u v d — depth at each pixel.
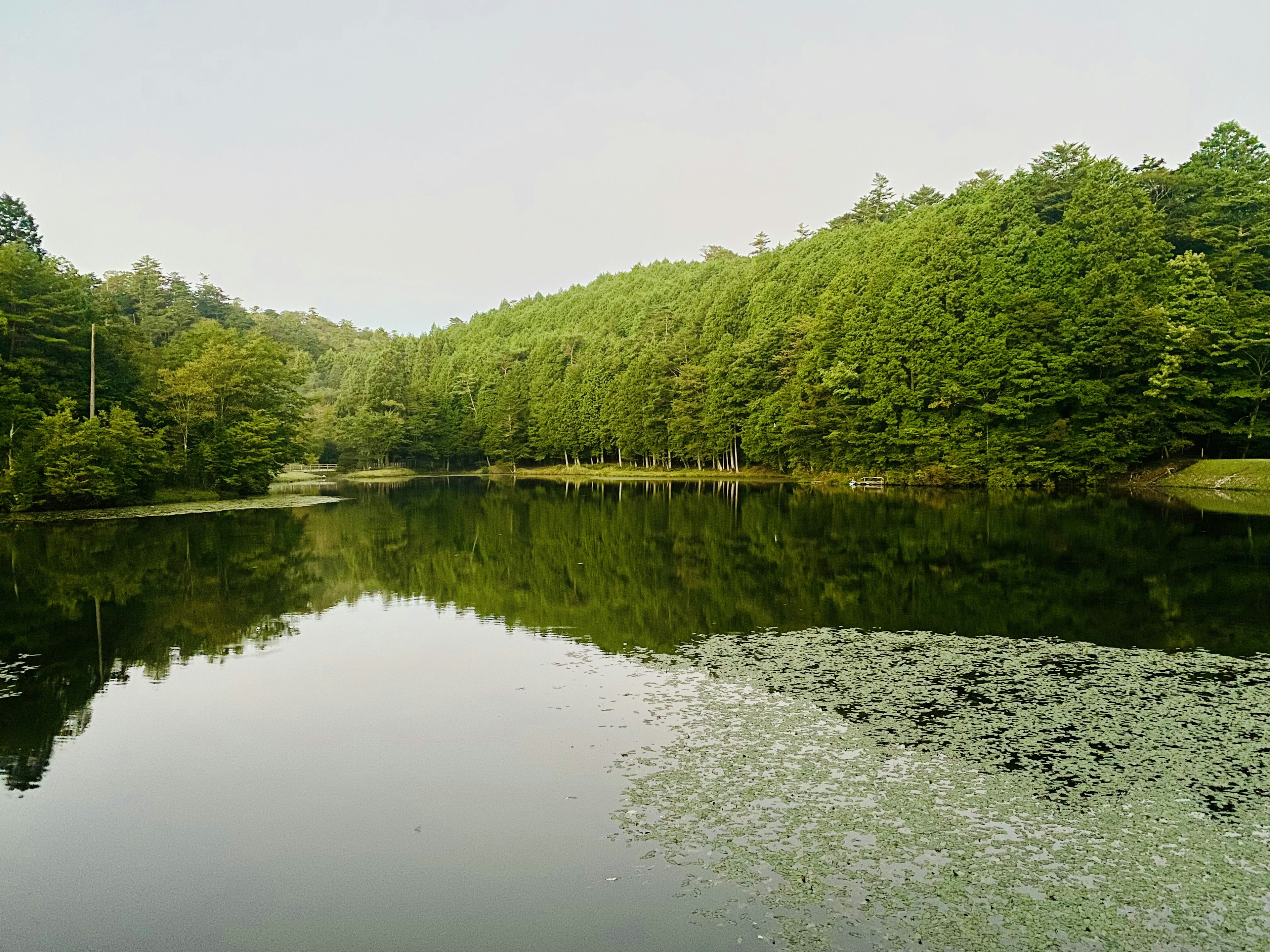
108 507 45.88
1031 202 61.84
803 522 34.50
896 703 11.33
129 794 9.32
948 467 53.34
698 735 10.32
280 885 7.38
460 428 110.81
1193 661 13.10
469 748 10.26
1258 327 44.94
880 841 7.62
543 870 7.39
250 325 139.12
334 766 9.91
